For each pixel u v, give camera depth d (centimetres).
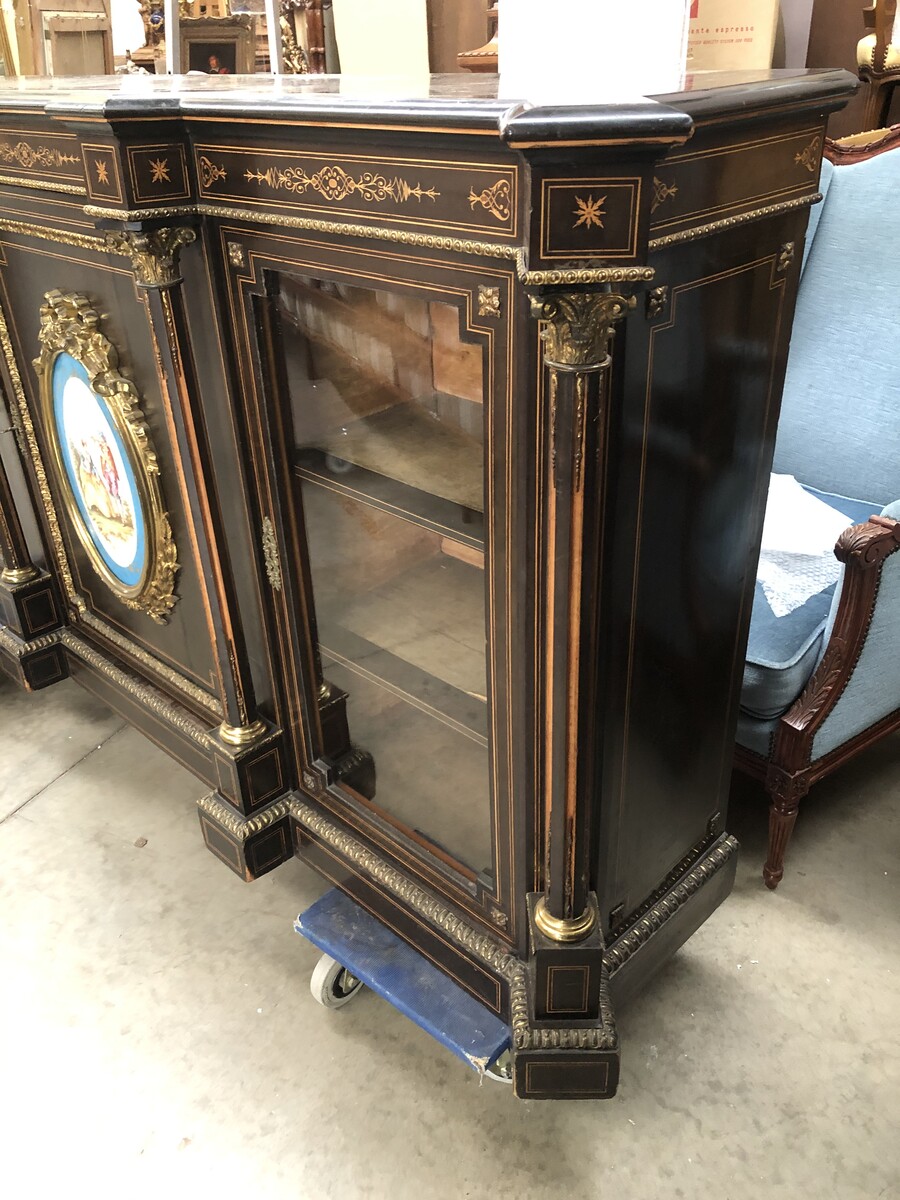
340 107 66
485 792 96
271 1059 114
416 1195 99
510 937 98
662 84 76
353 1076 111
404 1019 119
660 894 108
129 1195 100
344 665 109
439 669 96
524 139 52
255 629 113
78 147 91
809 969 123
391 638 100
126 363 109
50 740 171
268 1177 101
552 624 72
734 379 82
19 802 156
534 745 84
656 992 120
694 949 126
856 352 151
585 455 64
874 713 132
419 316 77
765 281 81
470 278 68
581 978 88
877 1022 116
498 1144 104
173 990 123
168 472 112
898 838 143
